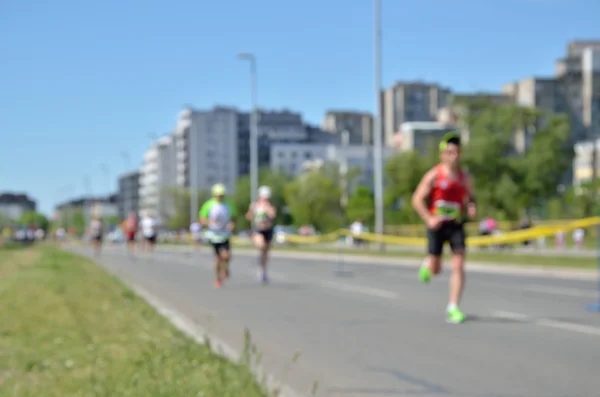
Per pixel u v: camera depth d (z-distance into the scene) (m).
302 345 14.09
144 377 10.02
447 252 50.53
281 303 21.41
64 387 9.71
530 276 33.38
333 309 19.67
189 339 13.86
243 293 24.83
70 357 11.92
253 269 39.06
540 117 118.44
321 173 154.62
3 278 30.00
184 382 9.65
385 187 141.75
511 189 113.94
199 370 10.59
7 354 12.28
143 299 21.75
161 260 53.19
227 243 27.22
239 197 183.62
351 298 22.58
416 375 11.30
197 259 54.75
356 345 13.97
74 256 54.34
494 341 14.15
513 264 39.41
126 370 10.50
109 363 11.18
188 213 197.38
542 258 45.06
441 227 16.64
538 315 17.97
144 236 55.25
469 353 12.96
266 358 12.81
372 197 146.62
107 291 23.27
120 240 146.12
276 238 112.19
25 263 44.91
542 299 21.92
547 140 117.06
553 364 11.90
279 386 10.27
